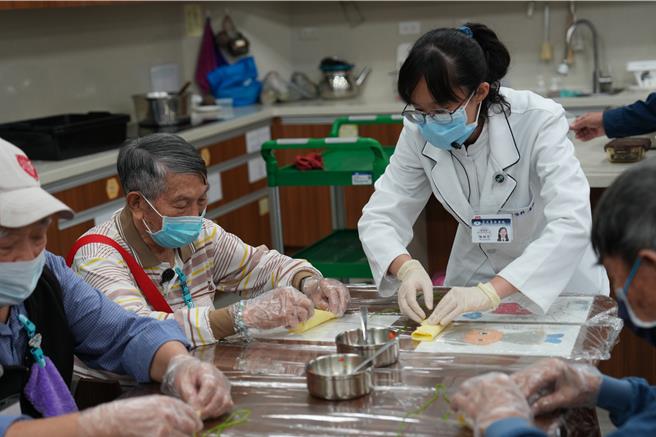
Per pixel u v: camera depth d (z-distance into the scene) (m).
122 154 2.02
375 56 6.00
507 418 1.29
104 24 4.93
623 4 5.37
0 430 1.40
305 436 1.41
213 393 1.51
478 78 1.97
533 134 2.13
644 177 1.25
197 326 1.91
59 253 3.64
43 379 1.69
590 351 1.71
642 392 1.49
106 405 1.42
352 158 3.79
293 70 6.23
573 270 2.01
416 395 1.54
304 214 5.56
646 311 1.29
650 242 1.21
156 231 2.03
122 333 1.81
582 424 1.56
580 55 5.52
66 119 4.35
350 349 1.74
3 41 4.24
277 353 1.82
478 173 2.22
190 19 5.61
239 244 2.29
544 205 2.20
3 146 1.57
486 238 2.26
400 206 2.33
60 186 3.63
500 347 1.76
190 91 5.59
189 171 1.98
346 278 3.52
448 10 5.75
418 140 2.27
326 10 6.04
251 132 5.18
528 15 5.57
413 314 1.95
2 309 1.67
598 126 3.01
